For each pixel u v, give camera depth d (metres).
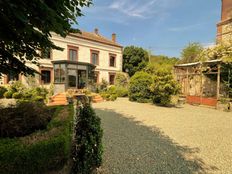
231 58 12.39
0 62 4.30
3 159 2.24
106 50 25.34
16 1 2.40
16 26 2.63
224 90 14.16
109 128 6.72
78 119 3.42
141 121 8.10
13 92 14.59
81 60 22.38
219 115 10.28
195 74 16.73
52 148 2.57
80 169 2.99
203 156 4.34
